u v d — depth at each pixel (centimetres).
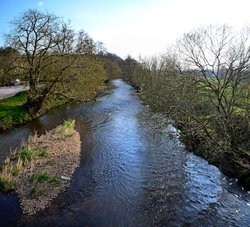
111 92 6769
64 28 3656
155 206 1466
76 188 1652
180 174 1855
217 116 1836
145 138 2683
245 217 1366
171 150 2333
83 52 3919
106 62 9488
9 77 3678
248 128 1856
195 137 2302
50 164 1956
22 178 1714
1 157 2105
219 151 1838
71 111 4159
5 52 3762
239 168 1769
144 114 3675
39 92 3806
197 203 1497
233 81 1895
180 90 2048
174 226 1302
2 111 3316
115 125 3253
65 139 2570
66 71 3706
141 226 1300
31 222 1323
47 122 3384
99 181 1748
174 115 2081
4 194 1557
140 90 6381
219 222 1331
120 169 1939
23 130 2981
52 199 1520
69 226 1295
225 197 1552
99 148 2394
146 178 1795
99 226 1297
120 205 1473
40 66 3662
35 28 3444
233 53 1880
